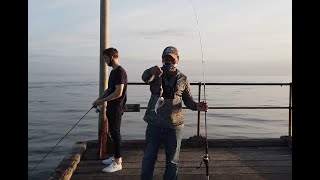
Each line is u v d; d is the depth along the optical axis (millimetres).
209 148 5766
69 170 4203
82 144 5617
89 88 109938
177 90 3455
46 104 51500
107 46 5340
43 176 7887
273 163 4887
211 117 36094
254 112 43500
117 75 4316
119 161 4500
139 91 73625
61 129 24547
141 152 5469
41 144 17109
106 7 5293
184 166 4691
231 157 5195
